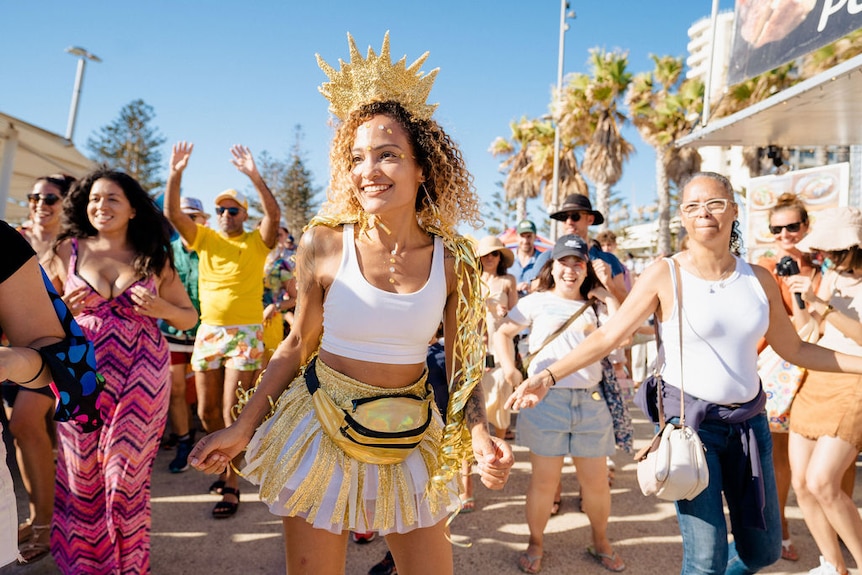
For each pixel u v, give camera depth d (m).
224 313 3.87
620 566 3.06
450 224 1.88
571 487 4.36
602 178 20.95
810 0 3.47
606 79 20.44
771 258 3.73
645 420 6.32
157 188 36.31
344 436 1.62
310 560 1.62
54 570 2.89
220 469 1.64
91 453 2.50
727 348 2.15
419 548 1.73
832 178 5.54
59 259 2.78
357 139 1.68
